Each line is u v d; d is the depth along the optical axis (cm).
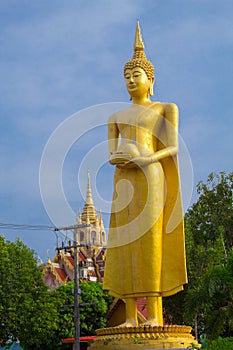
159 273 1573
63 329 4353
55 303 4050
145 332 1464
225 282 1931
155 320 1547
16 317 3741
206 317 2659
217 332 2288
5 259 3791
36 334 3888
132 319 1570
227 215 3672
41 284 3988
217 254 2903
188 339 1473
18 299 3775
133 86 1695
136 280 1565
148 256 1567
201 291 2252
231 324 2441
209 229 3678
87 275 5503
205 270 2942
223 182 3853
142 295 1561
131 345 1423
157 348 1409
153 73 1733
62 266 5753
